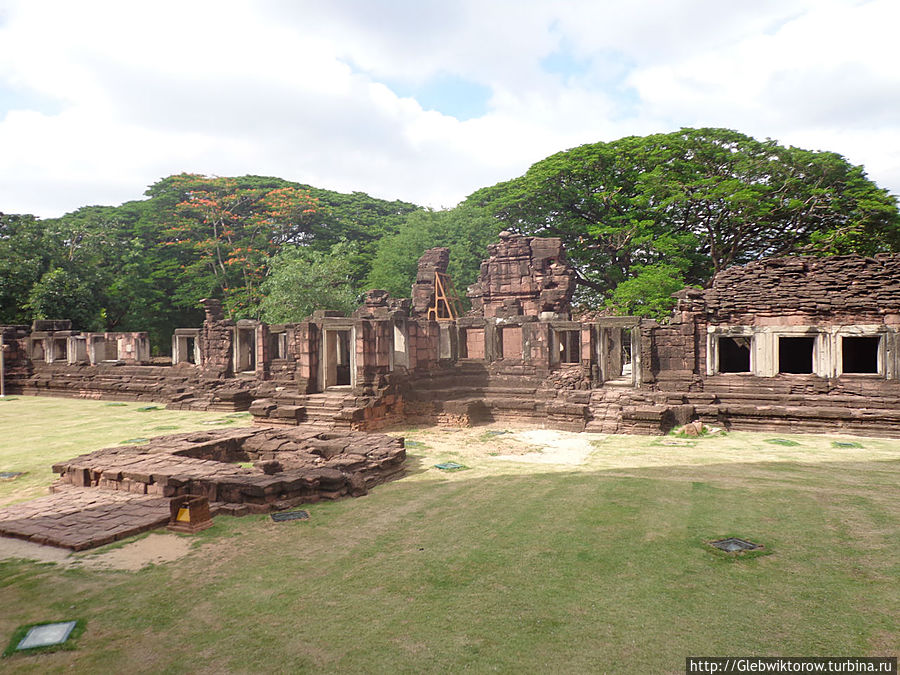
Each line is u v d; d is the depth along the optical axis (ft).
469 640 20.58
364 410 70.23
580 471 48.52
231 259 179.42
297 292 131.23
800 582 25.09
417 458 54.80
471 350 102.01
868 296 69.00
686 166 132.46
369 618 22.48
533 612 22.72
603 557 28.55
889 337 67.92
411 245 167.94
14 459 54.85
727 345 100.42
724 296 75.25
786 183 123.75
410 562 28.43
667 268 125.08
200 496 34.30
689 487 42.24
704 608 22.80
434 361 86.22
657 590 24.56
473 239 167.94
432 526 34.17
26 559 29.12
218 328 101.65
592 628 21.30
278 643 20.61
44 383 116.67
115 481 41.70
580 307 167.32
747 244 141.08
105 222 179.32
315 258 144.77
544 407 76.43
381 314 79.30
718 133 131.44
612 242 147.84
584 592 24.53
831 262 71.31
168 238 188.34
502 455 56.08
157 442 51.70
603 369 80.84
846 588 24.39
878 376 68.59
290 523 34.91
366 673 18.54
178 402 95.71
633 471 48.11
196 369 103.45
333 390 77.30
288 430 57.67
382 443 51.85
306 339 77.30
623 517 35.06
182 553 29.91
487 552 29.60
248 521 35.35
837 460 51.83
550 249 118.32
